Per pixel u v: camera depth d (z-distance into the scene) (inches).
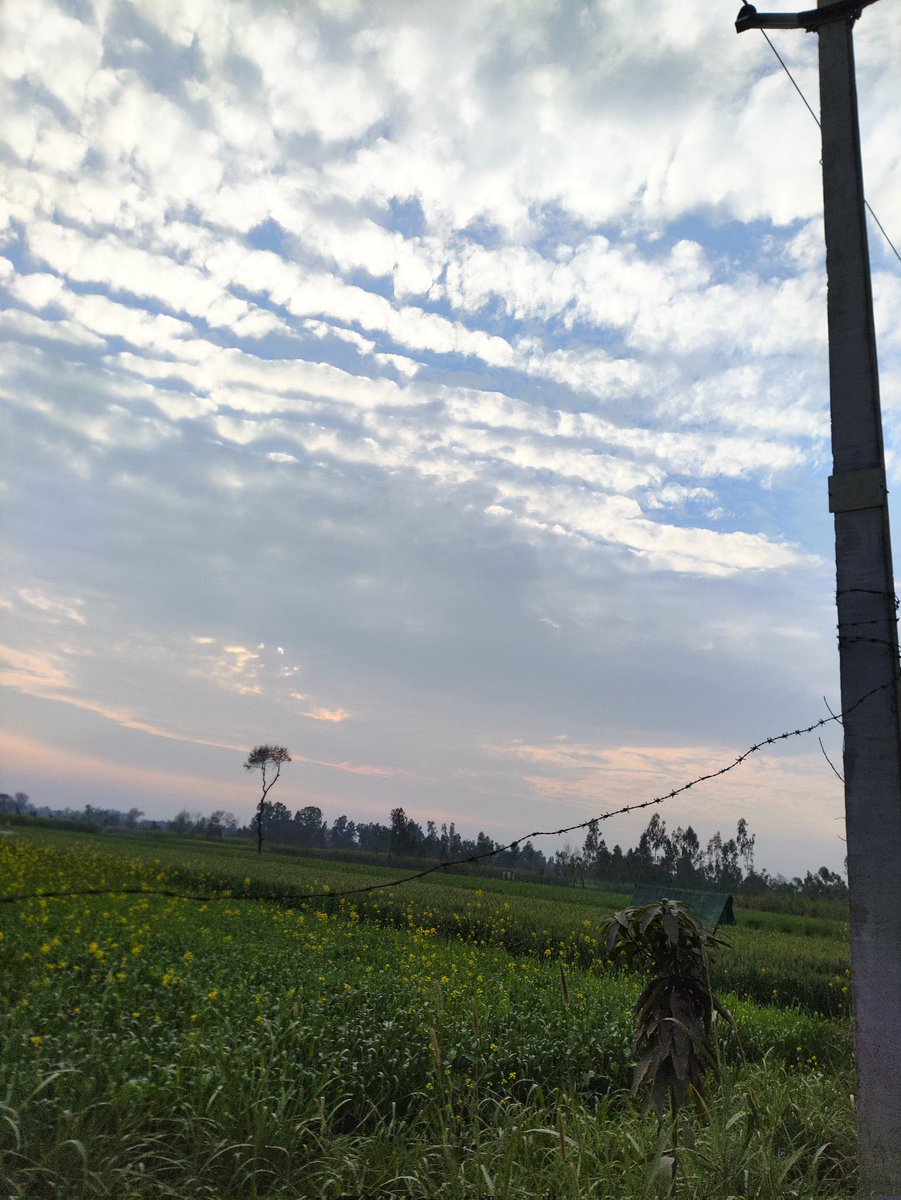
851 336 217.5
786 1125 252.1
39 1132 187.6
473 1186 188.5
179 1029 271.0
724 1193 194.7
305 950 469.7
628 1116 257.9
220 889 941.8
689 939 216.7
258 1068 234.1
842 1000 575.8
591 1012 385.4
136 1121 199.5
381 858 3339.1
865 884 196.4
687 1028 201.5
